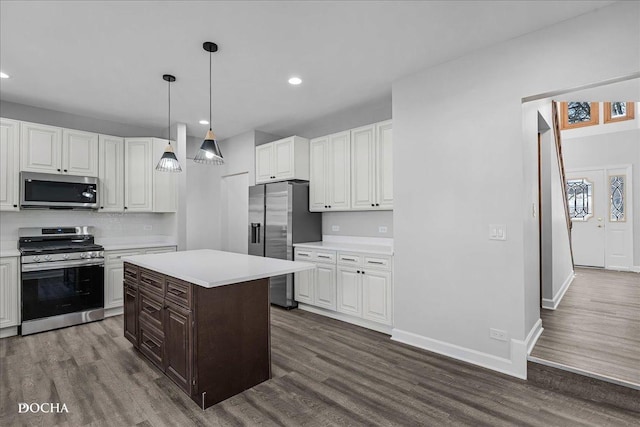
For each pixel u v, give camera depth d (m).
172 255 3.09
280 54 2.68
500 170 2.50
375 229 4.10
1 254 3.17
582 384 2.15
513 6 2.07
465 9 2.11
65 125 4.06
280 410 2.03
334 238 4.52
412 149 3.02
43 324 3.36
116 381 2.36
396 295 3.12
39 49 2.56
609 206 6.07
